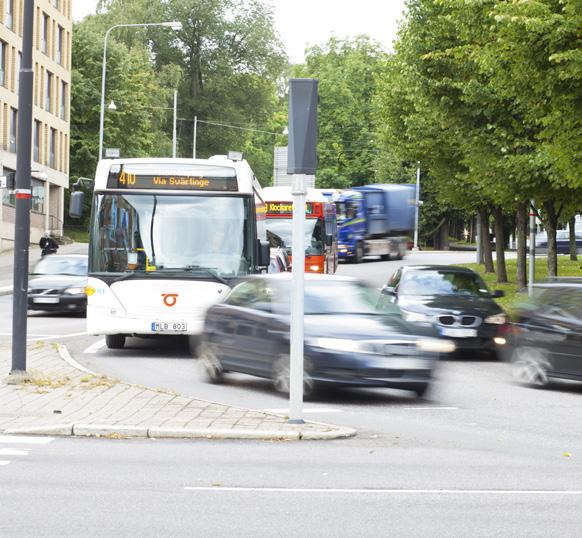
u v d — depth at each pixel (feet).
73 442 37.83
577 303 54.95
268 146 345.72
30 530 24.43
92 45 277.03
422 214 297.12
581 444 38.45
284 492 29.25
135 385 50.88
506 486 30.35
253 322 52.70
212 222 67.97
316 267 143.74
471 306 69.21
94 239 67.72
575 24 67.72
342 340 48.19
